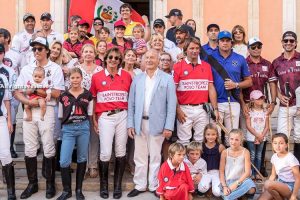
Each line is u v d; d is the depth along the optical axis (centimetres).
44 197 677
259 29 1085
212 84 697
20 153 818
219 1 1095
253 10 1084
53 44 717
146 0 1541
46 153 672
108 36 859
